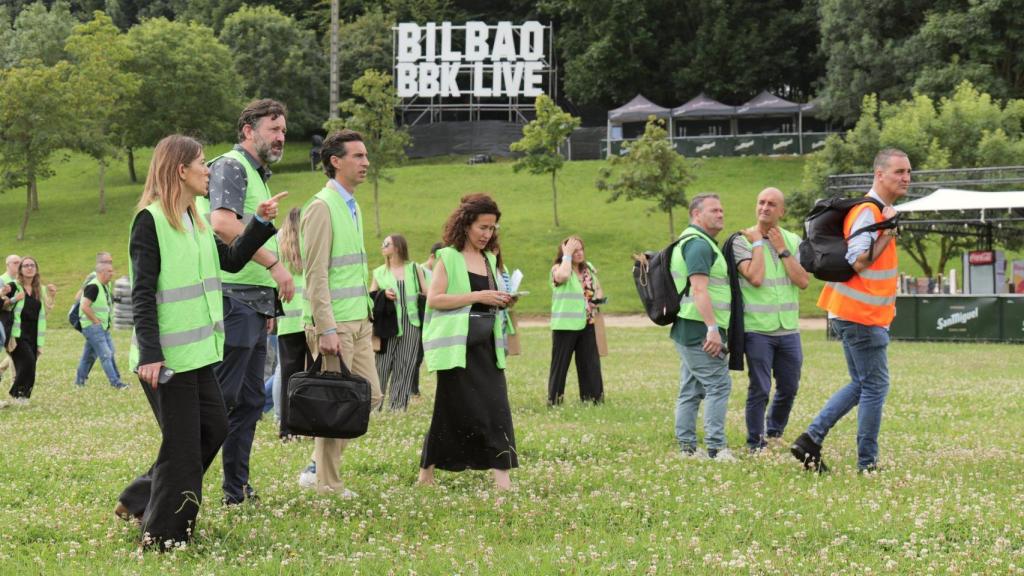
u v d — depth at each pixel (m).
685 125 71.69
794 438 9.99
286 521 6.21
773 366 9.58
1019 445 9.50
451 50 81.12
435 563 5.24
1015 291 27.88
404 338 12.23
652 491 7.19
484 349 7.59
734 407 12.51
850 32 62.19
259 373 6.96
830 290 8.27
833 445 9.49
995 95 55.03
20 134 53.75
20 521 6.29
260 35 81.56
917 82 56.53
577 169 62.38
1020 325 26.22
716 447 8.86
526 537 5.96
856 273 8.05
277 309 7.33
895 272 8.12
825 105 63.19
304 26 92.88
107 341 16.33
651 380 16.50
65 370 19.48
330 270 7.34
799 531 5.98
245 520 6.20
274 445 9.59
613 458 8.82
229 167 6.71
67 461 8.56
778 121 70.69
